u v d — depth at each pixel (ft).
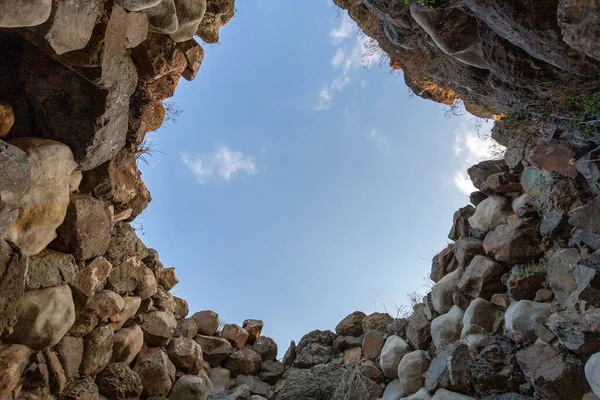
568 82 9.57
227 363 17.26
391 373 15.47
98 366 11.94
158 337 14.47
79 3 8.33
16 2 7.06
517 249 13.39
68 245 10.53
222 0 11.90
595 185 11.27
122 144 11.12
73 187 10.66
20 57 9.62
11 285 8.41
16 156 7.89
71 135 9.83
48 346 10.00
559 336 10.52
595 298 10.18
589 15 6.37
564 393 10.22
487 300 13.96
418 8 10.15
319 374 16.62
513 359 12.03
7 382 8.78
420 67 13.26
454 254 16.08
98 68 9.26
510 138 14.39
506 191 14.97
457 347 13.23
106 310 11.66
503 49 9.81
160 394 13.92
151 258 15.55
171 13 10.18
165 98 12.68
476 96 12.91
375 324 17.84
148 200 13.06
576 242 11.58
